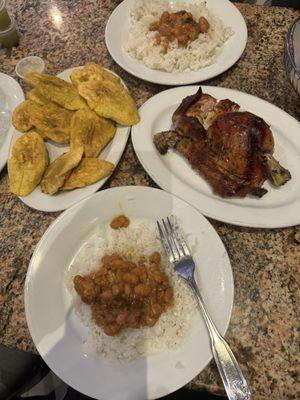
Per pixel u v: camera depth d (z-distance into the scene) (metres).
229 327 0.31
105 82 0.43
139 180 0.41
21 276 0.36
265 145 0.36
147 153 0.40
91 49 0.53
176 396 0.42
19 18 0.58
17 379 0.35
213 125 0.37
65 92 0.43
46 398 0.44
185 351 0.29
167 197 0.36
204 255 0.33
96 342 0.30
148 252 0.35
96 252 0.35
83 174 0.38
